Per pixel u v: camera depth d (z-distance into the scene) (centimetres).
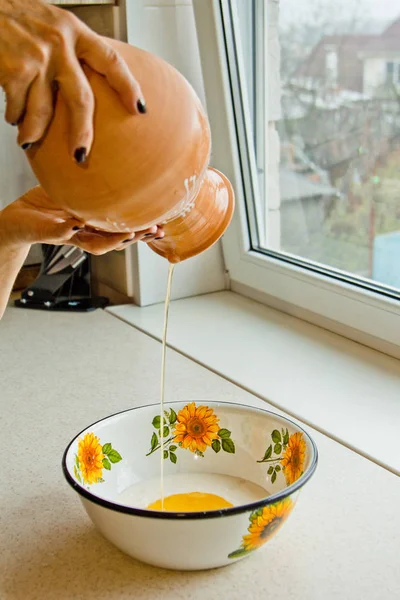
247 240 162
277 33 147
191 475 101
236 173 158
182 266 167
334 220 147
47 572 84
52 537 90
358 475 99
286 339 143
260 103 155
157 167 70
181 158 71
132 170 69
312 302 147
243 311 159
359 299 137
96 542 89
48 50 64
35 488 98
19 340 147
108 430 97
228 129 154
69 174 69
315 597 80
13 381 128
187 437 101
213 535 79
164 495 97
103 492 96
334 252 148
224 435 100
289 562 85
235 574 83
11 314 161
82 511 94
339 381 125
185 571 84
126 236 77
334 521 91
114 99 67
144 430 100
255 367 131
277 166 156
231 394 122
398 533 89
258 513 78
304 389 123
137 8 149
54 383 127
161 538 79
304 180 151
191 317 156
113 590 81
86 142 66
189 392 123
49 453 106
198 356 136
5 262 87
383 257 138
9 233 82
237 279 167
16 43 63
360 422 112
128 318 157
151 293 164
